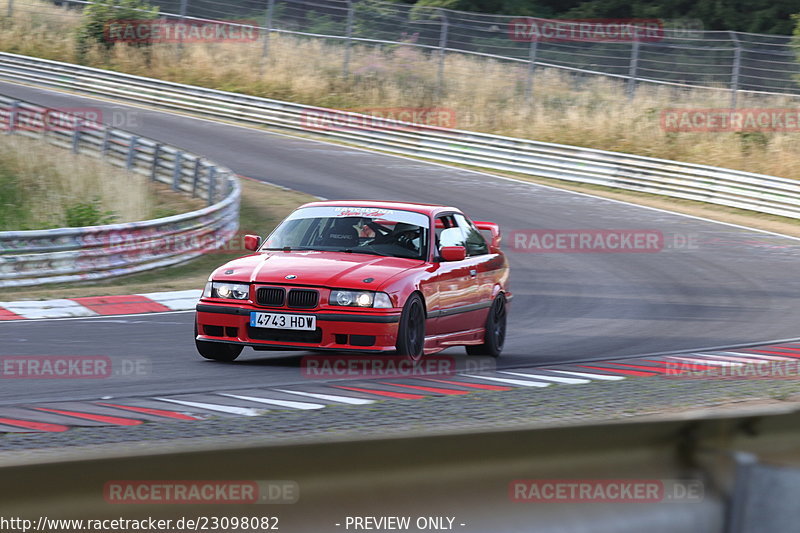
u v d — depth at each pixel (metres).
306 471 8.55
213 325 30.58
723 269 69.69
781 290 61.72
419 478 9.16
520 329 44.34
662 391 28.69
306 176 102.75
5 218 71.62
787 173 108.62
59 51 165.00
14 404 24.61
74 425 21.94
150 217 74.94
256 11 179.12
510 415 24.30
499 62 158.62
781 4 167.50
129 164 92.19
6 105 104.00
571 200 99.50
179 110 139.75
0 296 49.66
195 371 30.22
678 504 10.64
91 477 7.64
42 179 83.50
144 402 25.09
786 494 10.80
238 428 21.83
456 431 9.30
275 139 124.75
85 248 57.31
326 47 164.50
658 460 10.77
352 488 8.80
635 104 134.62
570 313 50.22
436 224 34.03
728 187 101.19
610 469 10.37
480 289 34.81
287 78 153.12
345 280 29.69
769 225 93.06
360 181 102.06
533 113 134.38
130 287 55.22
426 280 31.20
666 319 48.91
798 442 12.11
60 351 33.72
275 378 29.31
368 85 149.88
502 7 183.25
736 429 11.40
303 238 33.22
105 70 145.38
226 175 79.81
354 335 29.28
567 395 27.66
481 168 117.06
